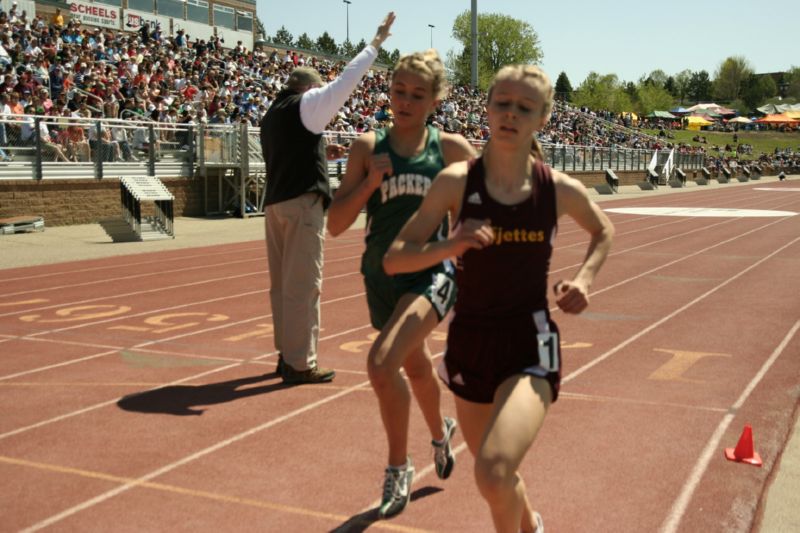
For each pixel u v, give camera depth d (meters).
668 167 49.97
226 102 25.97
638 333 7.28
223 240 15.67
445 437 3.65
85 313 8.13
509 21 94.06
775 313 8.35
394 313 3.31
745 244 15.84
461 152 3.62
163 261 12.44
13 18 25.39
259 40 49.59
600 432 4.48
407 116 3.47
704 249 14.88
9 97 17.28
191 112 23.20
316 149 5.23
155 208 15.66
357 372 5.79
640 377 5.70
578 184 2.68
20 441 4.32
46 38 24.84
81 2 35.81
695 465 3.98
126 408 4.91
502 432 2.37
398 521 3.33
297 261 5.31
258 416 4.75
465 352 2.72
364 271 3.70
